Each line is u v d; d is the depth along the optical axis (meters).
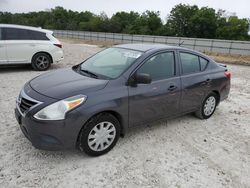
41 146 3.31
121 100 3.70
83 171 3.38
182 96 4.61
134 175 3.37
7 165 3.39
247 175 3.59
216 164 3.79
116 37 39.59
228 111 6.10
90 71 4.24
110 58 4.47
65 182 3.15
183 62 4.72
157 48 4.45
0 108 5.29
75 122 3.32
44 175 3.25
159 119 4.42
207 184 3.32
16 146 3.84
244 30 53.94
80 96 3.39
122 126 3.89
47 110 3.23
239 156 4.07
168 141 4.34
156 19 66.00
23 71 9.17
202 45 27.25
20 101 3.60
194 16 57.44
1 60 8.48
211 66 5.30
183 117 5.46
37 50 9.14
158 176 3.39
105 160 3.65
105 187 3.12
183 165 3.68
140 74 3.78
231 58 21.34
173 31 61.94
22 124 3.48
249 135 4.86
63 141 3.33
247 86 8.99
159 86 4.19
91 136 3.55
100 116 3.55
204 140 4.49
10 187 3.00
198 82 4.85
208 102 5.33
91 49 20.70
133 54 4.27
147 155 3.85
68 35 52.66
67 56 13.98
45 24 87.62
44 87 3.64
